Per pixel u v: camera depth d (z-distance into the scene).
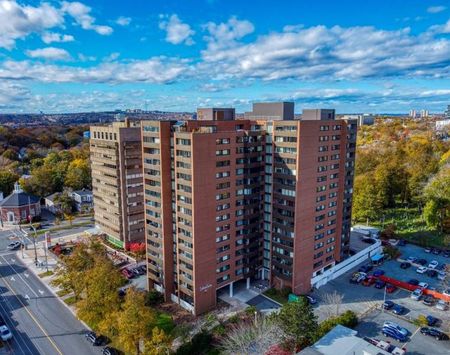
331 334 60.91
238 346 61.56
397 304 79.19
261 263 89.06
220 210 76.25
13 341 67.06
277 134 80.06
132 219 111.31
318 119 85.56
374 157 186.75
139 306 61.41
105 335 67.19
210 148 71.81
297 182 77.88
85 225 138.25
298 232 80.56
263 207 86.31
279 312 69.88
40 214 150.12
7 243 120.50
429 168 162.75
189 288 75.81
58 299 82.88
